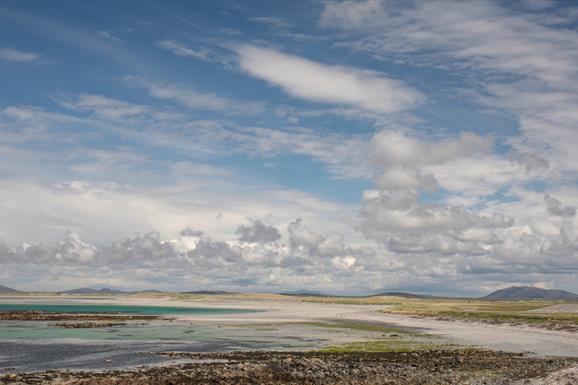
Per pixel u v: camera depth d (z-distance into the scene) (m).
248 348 66.69
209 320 123.50
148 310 192.25
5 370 46.88
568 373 43.69
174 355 57.75
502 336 85.56
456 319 121.00
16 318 119.19
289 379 42.19
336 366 49.09
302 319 129.88
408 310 160.00
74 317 126.50
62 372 44.12
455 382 41.81
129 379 39.81
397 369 48.41
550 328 94.75
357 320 126.19
